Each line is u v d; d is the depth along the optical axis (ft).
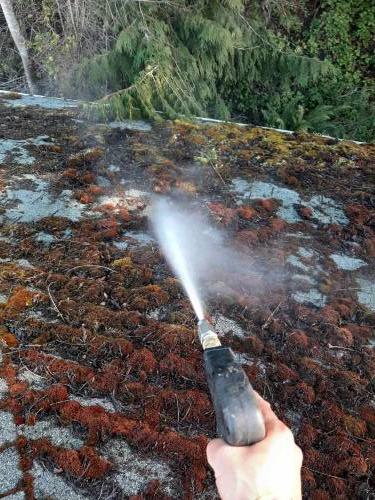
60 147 13.99
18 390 7.27
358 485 6.65
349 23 28.99
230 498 3.19
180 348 8.15
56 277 9.33
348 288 10.09
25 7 24.08
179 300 9.14
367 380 8.20
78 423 6.95
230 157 14.39
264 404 3.60
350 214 12.32
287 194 12.89
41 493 6.13
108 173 12.87
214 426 7.14
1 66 26.86
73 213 11.32
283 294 9.64
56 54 22.93
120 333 8.39
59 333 8.23
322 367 8.32
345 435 7.22
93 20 22.81
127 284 9.45
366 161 14.93
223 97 25.75
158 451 6.72
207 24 21.04
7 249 10.00
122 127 15.66
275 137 15.78
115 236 10.69
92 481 6.32
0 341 8.02
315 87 26.84
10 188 11.89
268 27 27.20
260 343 8.44
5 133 14.47
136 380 7.68
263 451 3.24
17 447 6.59
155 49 19.19
